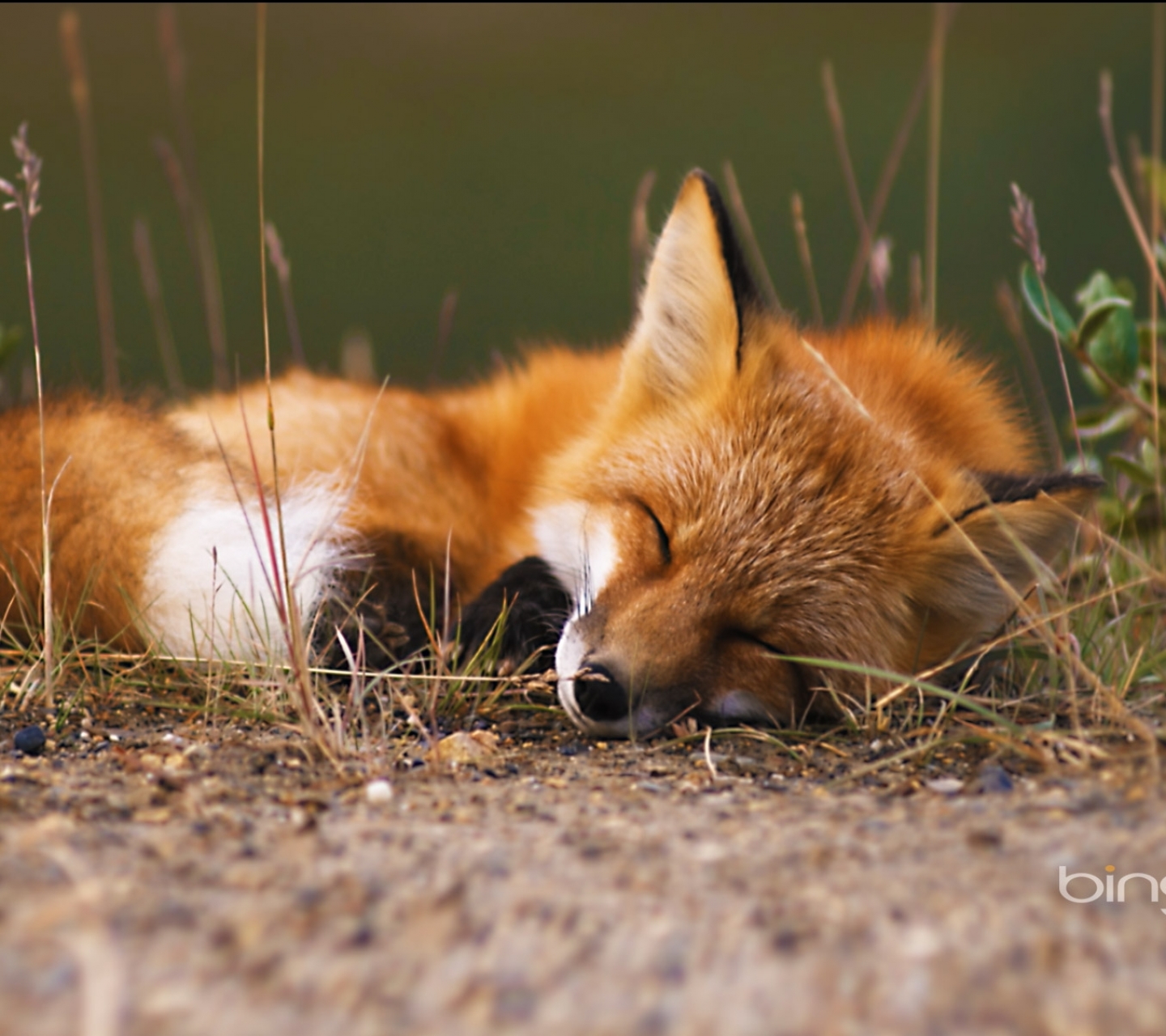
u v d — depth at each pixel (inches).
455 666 264.8
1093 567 293.3
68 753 203.5
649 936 124.6
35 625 260.7
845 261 1074.1
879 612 248.1
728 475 253.1
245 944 120.4
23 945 116.9
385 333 1057.5
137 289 1115.9
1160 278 327.3
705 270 267.3
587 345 378.9
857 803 180.5
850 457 256.2
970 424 290.0
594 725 230.2
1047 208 1199.6
